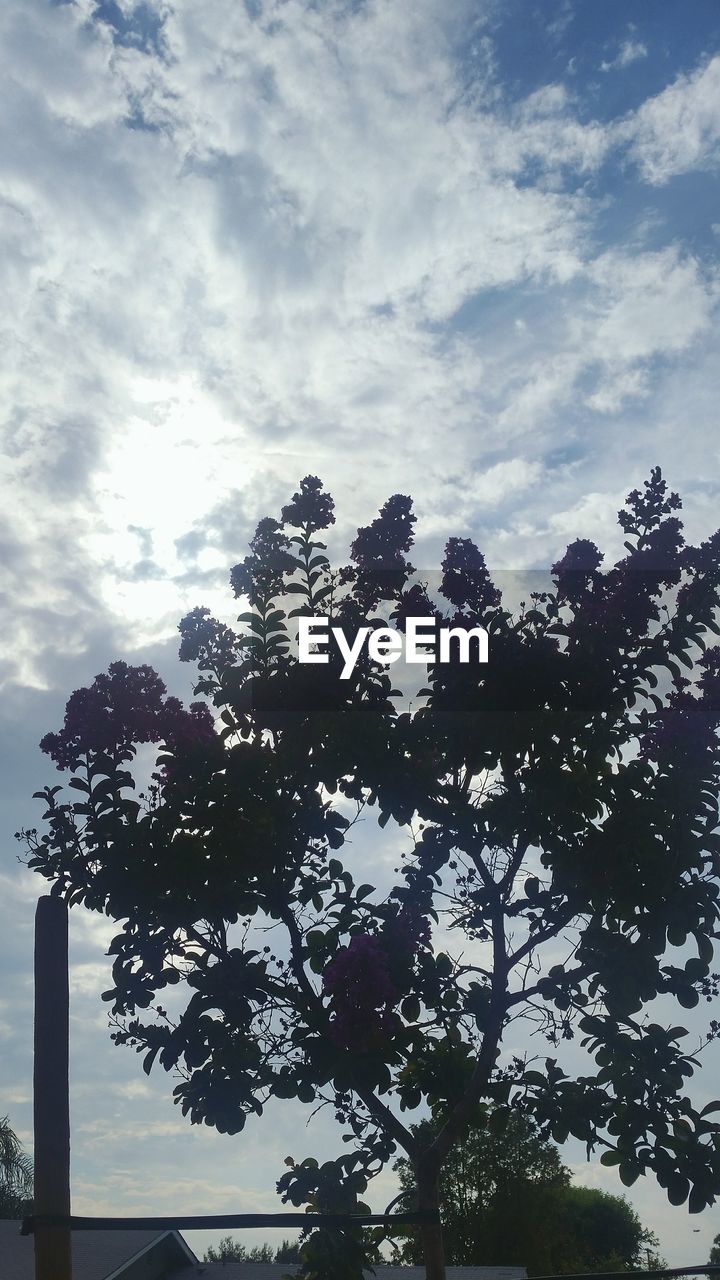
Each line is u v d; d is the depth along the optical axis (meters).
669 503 9.02
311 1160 8.18
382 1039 7.57
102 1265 19.77
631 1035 7.93
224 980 8.20
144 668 9.28
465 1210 45.62
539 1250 45.03
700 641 8.64
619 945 7.96
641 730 8.53
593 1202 55.41
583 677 8.54
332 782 8.82
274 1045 8.34
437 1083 8.37
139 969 8.52
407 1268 26.56
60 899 6.91
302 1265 7.51
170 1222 6.62
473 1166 45.94
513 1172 45.56
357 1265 7.52
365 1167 8.16
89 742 8.87
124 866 8.38
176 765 8.82
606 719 8.50
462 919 8.63
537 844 8.34
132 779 8.89
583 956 8.07
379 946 8.14
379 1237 8.12
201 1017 8.20
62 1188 6.43
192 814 8.59
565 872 8.05
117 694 9.09
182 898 8.42
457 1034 8.56
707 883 7.86
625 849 7.89
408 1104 8.34
